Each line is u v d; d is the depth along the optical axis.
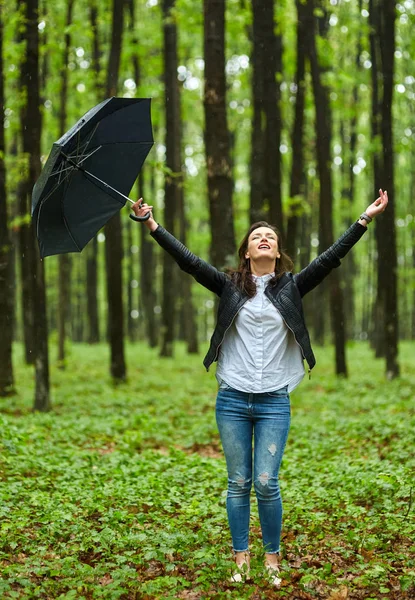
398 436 8.82
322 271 4.59
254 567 4.52
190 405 13.88
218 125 11.09
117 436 10.06
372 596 4.26
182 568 4.80
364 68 20.58
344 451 8.41
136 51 18.48
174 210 21.98
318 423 10.80
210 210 11.25
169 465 7.81
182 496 6.41
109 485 6.68
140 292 45.91
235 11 15.63
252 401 4.50
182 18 15.83
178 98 21.16
